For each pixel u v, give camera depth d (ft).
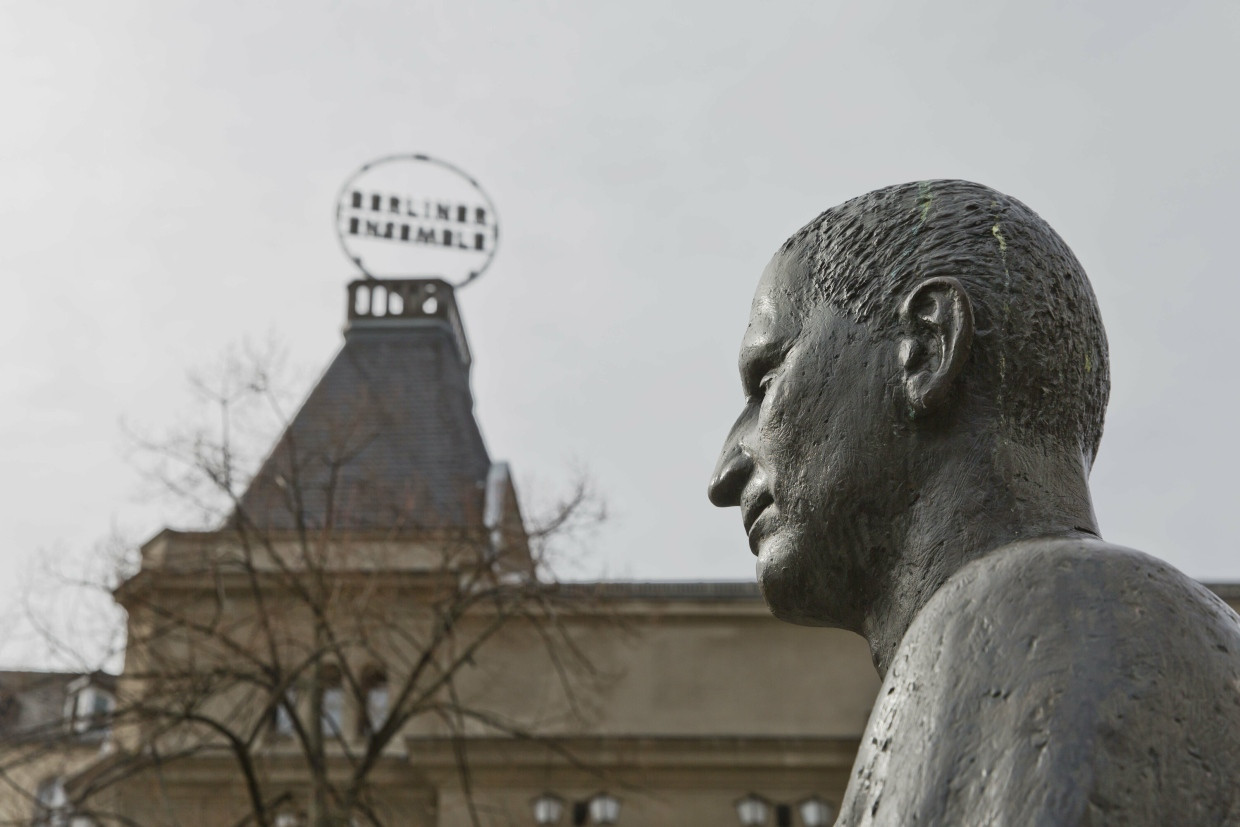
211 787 76.95
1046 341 7.04
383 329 120.37
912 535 6.98
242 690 78.89
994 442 6.94
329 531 64.49
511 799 84.94
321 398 113.70
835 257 7.36
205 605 68.33
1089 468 7.32
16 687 57.88
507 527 65.57
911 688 6.20
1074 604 6.07
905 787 5.92
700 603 90.12
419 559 76.13
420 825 84.23
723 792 86.63
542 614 82.69
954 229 7.20
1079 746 5.65
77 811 55.42
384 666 62.54
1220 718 5.76
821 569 7.22
